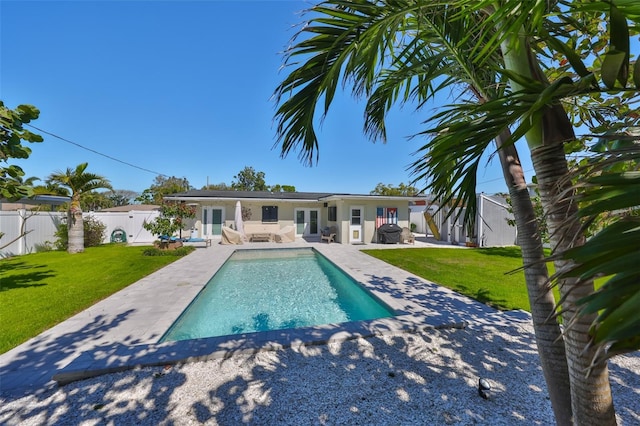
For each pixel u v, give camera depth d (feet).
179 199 50.21
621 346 2.10
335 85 6.79
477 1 4.47
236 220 50.03
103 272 25.57
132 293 19.13
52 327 13.43
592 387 4.28
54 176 36.24
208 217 55.67
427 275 24.49
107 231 50.29
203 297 20.76
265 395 8.61
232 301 21.47
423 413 7.80
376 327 13.26
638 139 2.92
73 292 19.21
